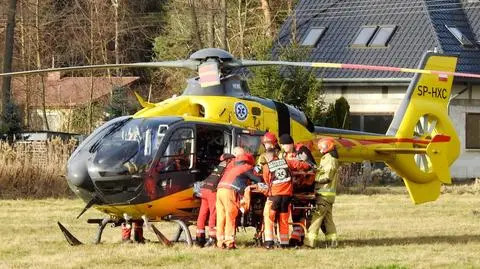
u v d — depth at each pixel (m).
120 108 175.38
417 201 84.00
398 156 82.75
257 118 71.19
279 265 57.31
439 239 74.81
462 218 93.69
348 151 79.06
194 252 62.78
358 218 93.19
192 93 70.69
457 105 161.00
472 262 59.84
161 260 59.06
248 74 156.62
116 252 63.00
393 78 159.12
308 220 67.56
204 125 67.44
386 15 170.38
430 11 167.88
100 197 65.62
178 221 67.12
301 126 74.38
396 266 56.88
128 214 67.12
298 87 148.12
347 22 172.62
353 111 163.62
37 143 125.62
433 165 80.00
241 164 64.94
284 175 64.69
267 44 155.88
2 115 150.12
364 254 62.69
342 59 166.00
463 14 171.75
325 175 66.88
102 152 65.25
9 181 116.50
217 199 65.06
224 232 65.06
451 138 86.19
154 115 67.44
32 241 70.81
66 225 83.81
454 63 87.75
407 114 84.56
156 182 65.31
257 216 67.19
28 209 99.25
